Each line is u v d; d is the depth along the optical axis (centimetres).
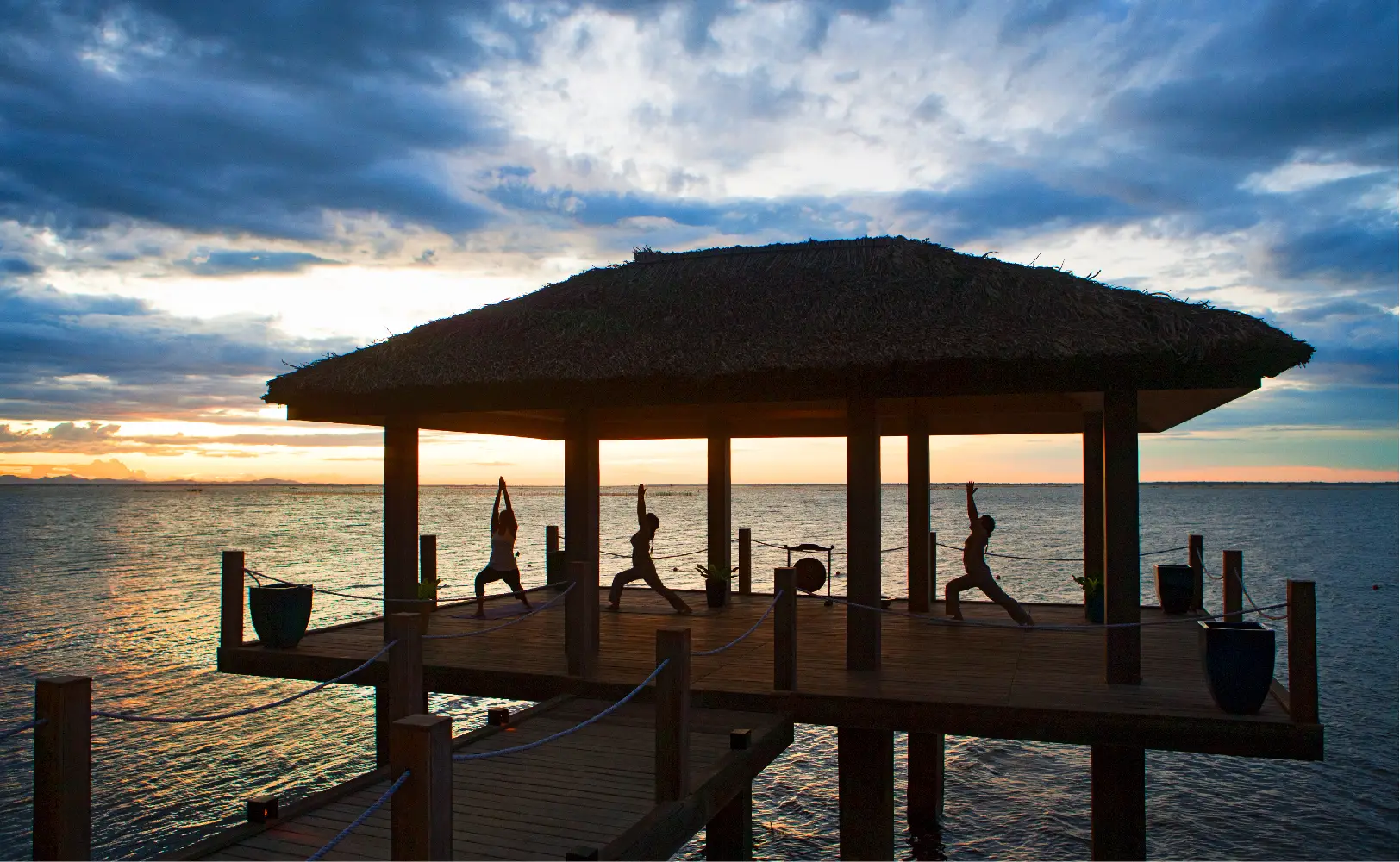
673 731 638
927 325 895
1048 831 1639
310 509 17875
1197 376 804
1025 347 826
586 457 1049
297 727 2192
